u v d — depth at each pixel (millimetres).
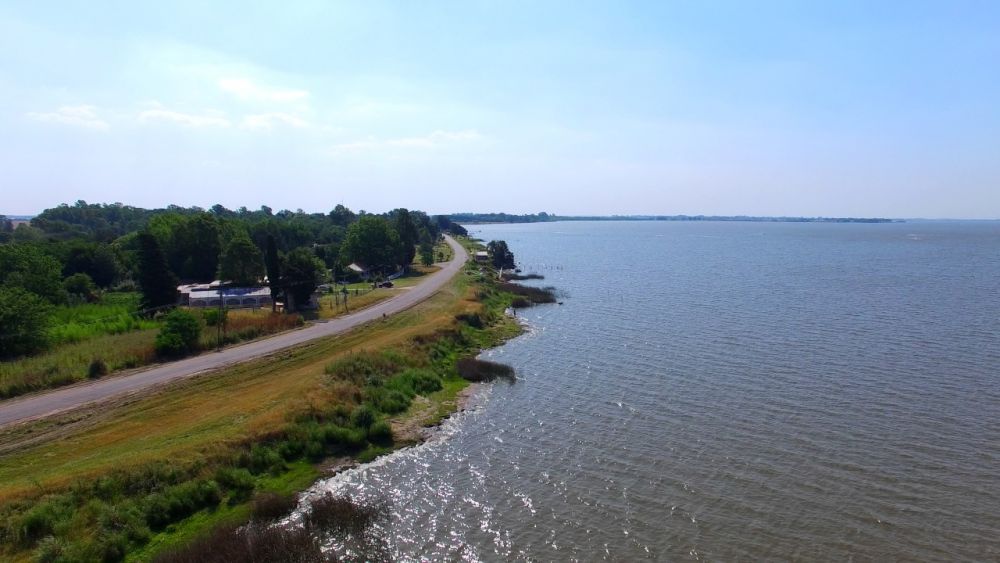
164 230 108125
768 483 30734
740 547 25438
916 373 48500
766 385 46188
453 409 43125
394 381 46000
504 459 34406
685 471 32219
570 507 28844
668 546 25562
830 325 68562
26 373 42875
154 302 72062
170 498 27750
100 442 32781
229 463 31359
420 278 111812
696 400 43219
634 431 37844
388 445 36812
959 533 26266
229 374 45625
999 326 66438
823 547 25406
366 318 68500
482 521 27750
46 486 26453
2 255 79312
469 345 62438
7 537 23797
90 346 52750
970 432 36531
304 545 24891
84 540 24484
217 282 94000
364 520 27625
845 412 40094
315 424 36750
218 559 23797
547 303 91250
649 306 85562
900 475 31328
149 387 41969
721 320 73062
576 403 43562
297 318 65312
